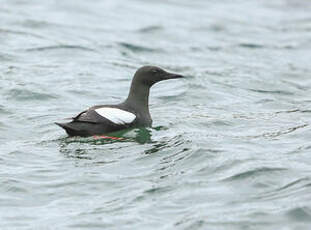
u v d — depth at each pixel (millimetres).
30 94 18438
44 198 11906
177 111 18000
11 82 19359
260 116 17547
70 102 18297
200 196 11750
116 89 20000
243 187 12070
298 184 11992
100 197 11891
